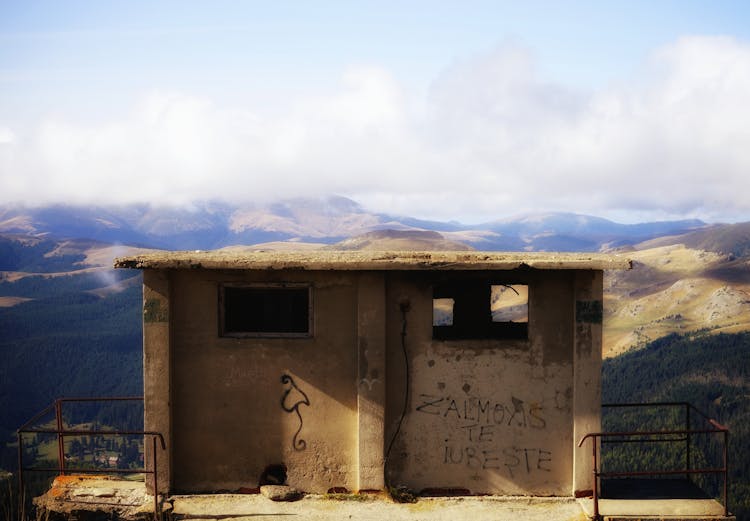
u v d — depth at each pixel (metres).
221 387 10.12
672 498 9.98
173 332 10.08
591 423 9.95
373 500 9.87
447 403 10.08
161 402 9.93
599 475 9.47
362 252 10.70
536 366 10.04
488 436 10.08
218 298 10.08
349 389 10.08
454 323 11.65
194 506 9.70
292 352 10.08
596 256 10.15
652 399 84.94
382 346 9.94
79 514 9.64
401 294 10.03
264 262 9.55
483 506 9.75
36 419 9.92
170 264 9.61
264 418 10.12
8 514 9.87
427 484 10.10
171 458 10.07
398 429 10.09
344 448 10.11
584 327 9.90
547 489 10.09
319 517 9.36
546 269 9.76
